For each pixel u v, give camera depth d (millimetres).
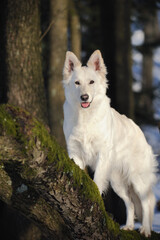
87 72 5613
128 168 6066
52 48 9922
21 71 7559
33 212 3873
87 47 14828
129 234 4992
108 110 5730
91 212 3537
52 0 10219
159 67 35875
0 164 3287
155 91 16188
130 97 10766
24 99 7578
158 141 17016
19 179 3617
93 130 5551
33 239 8109
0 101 7664
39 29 7926
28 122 2879
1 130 2732
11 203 3809
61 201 3363
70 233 3850
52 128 9531
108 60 10859
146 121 15531
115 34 10805
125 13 10883
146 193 6008
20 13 7480
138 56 33031
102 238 3781
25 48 7562
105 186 5770
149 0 15984
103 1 10992
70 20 12148
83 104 5363
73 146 5730
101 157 5625
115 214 9734
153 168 6387
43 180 3152
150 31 25422
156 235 5516
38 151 2912
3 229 8164
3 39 7562
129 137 6121
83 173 3576
